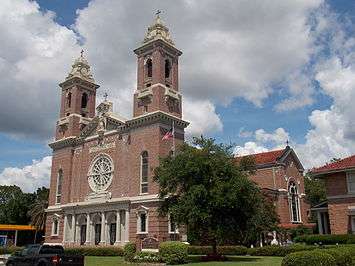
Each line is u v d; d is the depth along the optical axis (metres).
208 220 35.81
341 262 20.45
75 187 61.56
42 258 25.48
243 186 36.09
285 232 54.78
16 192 103.12
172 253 33.00
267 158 65.88
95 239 56.41
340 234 38.56
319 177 42.53
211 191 35.53
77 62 69.88
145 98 55.12
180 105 56.69
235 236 38.38
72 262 25.56
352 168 39.41
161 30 58.28
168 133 50.56
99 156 59.34
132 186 53.03
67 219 60.44
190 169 37.19
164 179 39.03
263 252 41.34
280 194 61.91
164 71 56.38
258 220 38.03
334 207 40.56
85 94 69.44
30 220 91.25
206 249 45.25
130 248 36.66
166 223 48.97
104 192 56.31
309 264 17.92
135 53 59.09
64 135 66.69
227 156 38.53
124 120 57.97
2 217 94.75
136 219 51.03
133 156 54.19
